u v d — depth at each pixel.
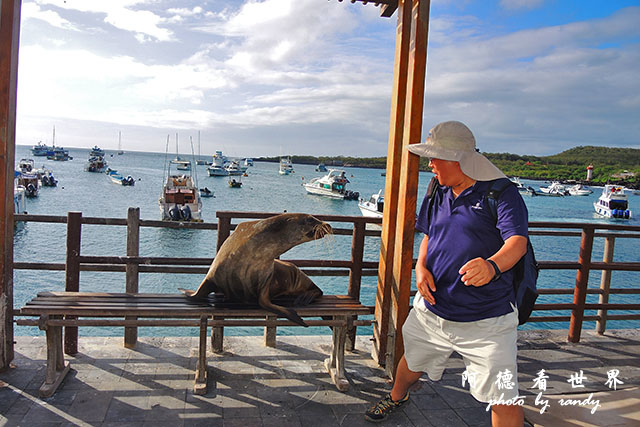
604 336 5.09
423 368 2.76
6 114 3.14
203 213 47.19
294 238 3.16
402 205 3.50
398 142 3.64
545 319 4.84
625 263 4.87
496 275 2.03
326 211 52.28
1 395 3.00
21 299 13.38
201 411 2.98
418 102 3.37
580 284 4.79
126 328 3.88
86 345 3.90
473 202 2.34
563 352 4.56
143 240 25.42
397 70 3.63
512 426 2.34
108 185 67.25
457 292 2.39
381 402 3.02
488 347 2.32
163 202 39.25
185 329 11.47
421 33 3.30
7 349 3.34
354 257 4.11
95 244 23.22
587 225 4.70
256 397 3.21
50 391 3.02
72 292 3.35
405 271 3.51
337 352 3.49
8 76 3.09
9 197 3.28
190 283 15.89
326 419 3.00
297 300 3.42
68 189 58.16
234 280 3.19
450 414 3.19
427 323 2.61
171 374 3.46
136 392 3.16
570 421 3.11
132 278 3.82
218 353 3.92
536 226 4.63
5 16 3.04
